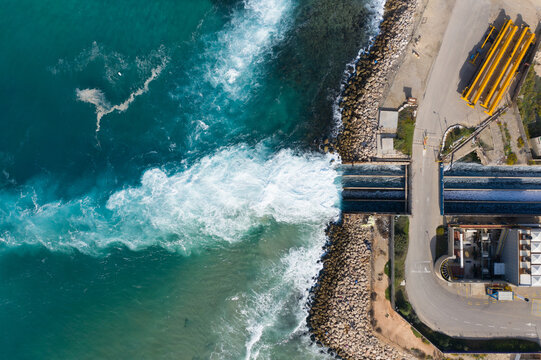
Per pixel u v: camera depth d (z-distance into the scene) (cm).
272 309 3191
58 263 3164
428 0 3052
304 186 3194
